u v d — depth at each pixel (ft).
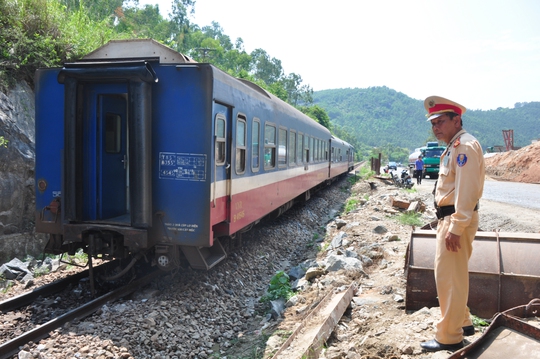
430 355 12.09
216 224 22.15
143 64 18.19
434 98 12.17
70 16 45.93
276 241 34.65
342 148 94.63
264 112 29.30
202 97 18.83
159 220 19.33
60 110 20.45
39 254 28.66
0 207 27.07
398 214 43.68
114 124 21.72
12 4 35.32
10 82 32.09
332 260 24.64
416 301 16.42
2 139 26.11
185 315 18.21
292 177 40.04
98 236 19.45
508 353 9.84
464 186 11.08
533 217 40.14
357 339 15.03
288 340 14.79
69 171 19.39
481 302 15.33
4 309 17.69
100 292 20.29
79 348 14.42
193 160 18.92
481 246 16.12
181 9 205.26
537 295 14.69
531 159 113.19
